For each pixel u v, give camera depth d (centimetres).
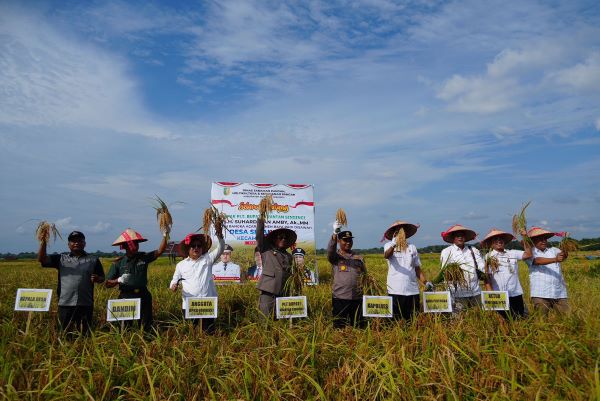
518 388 501
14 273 2892
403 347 565
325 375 555
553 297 883
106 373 535
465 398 487
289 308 774
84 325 794
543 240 905
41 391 481
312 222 1750
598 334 596
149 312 842
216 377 521
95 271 816
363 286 848
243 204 1712
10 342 614
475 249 905
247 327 706
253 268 1667
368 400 502
